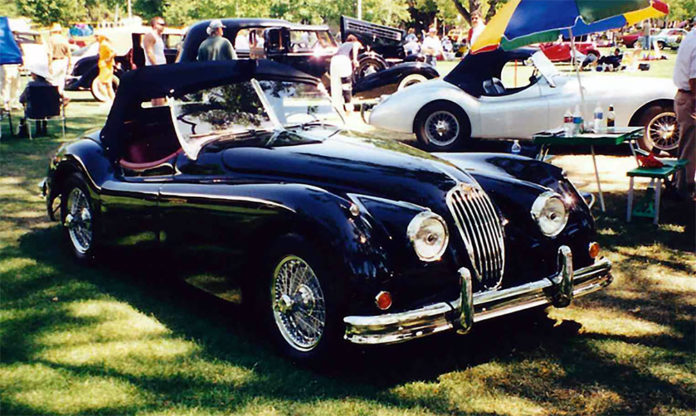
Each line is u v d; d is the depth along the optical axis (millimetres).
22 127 11234
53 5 54281
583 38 28875
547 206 3904
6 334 4031
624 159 8945
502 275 3740
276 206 3545
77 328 4121
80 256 5289
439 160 4094
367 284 3213
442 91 9500
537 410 3182
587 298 4582
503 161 4422
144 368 3598
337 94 12898
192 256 4141
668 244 5590
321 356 3430
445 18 57812
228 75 4750
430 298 3383
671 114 8523
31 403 3234
